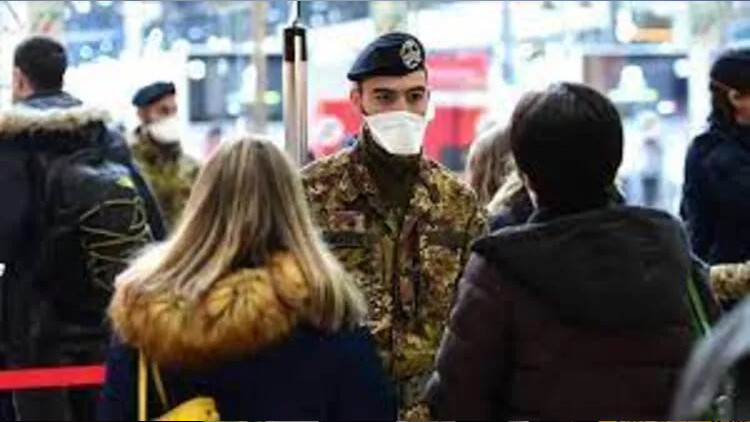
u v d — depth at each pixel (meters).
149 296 6.22
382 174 8.28
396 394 7.85
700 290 6.74
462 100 17.41
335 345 6.36
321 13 15.12
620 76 16.91
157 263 6.36
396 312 8.19
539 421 6.18
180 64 15.55
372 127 8.21
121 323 6.27
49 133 9.57
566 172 6.26
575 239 6.18
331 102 15.25
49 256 9.60
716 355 4.59
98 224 9.51
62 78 10.14
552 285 6.13
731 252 9.98
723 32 16.59
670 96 16.92
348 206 8.27
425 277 8.22
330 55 15.19
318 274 6.30
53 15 13.98
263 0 15.45
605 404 6.13
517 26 16.73
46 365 9.76
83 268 9.62
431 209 8.29
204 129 15.93
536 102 6.34
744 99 9.94
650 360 6.18
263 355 6.25
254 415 6.25
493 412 6.32
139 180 10.10
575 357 6.14
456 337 6.27
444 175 8.41
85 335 9.67
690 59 16.75
